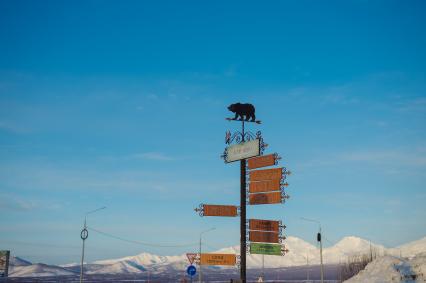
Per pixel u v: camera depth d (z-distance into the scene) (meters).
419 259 78.50
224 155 35.62
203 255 44.59
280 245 34.16
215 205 34.47
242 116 34.66
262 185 34.34
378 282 75.81
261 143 32.75
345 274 131.88
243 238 33.06
